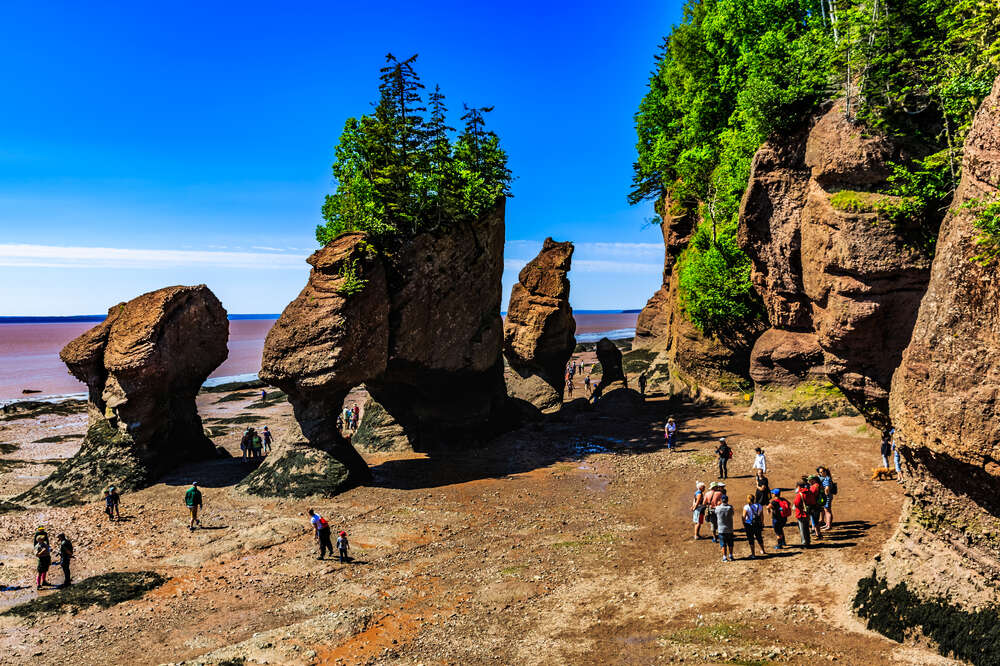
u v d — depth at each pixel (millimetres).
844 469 28953
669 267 63688
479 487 33094
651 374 68375
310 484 32250
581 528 25766
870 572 15898
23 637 18266
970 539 13688
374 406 46594
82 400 82312
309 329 33000
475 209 41625
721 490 21812
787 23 39125
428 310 39000
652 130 61625
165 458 37469
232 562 23656
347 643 16859
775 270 25062
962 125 18109
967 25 16969
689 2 56344
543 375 56281
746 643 14305
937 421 13617
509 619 17828
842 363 21859
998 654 12117
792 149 23297
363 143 37938
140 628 18656
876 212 19734
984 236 12188
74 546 26172
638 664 14242
